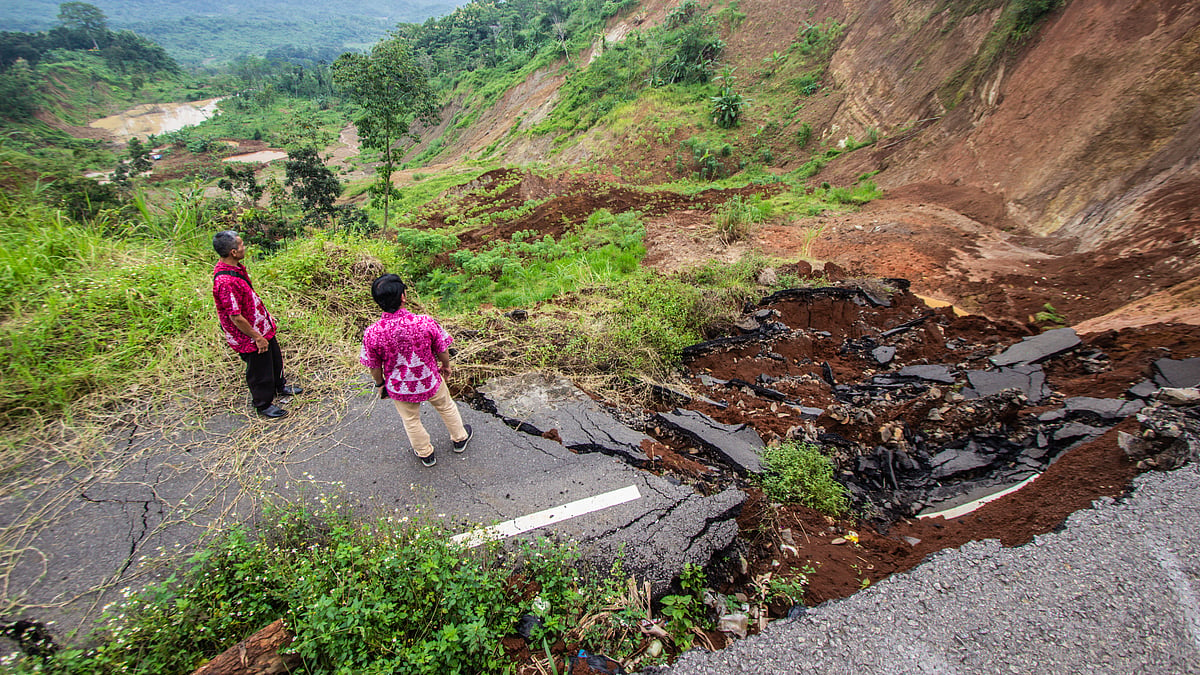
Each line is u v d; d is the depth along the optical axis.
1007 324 7.48
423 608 3.06
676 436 4.79
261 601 3.16
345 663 2.80
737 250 12.05
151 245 6.70
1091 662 2.89
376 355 3.70
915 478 4.51
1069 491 3.93
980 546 3.60
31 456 4.20
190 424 4.59
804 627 3.13
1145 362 5.53
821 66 27.27
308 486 4.06
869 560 3.73
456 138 54.12
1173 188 10.24
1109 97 12.55
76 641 2.99
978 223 13.16
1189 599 3.13
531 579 3.38
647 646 3.08
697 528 3.64
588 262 11.51
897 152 18.95
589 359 5.78
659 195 17.89
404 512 3.84
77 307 5.33
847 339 7.16
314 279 6.75
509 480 4.13
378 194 27.70
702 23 32.22
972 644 2.99
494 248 13.51
